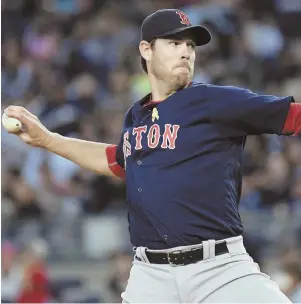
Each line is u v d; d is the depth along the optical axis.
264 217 35.81
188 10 57.00
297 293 27.31
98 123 44.19
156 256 14.78
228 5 58.06
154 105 15.12
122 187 39.56
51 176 40.47
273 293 14.30
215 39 53.16
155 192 14.62
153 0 60.31
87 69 52.62
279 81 50.78
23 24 57.62
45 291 32.00
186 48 15.14
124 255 31.67
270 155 41.88
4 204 37.28
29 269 31.89
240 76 50.50
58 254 35.59
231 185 14.68
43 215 37.69
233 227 14.61
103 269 35.22
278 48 55.12
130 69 52.53
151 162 14.80
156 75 15.31
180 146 14.57
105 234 36.00
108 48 54.66
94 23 57.19
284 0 58.53
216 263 14.42
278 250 32.91
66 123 44.03
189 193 14.45
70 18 58.28
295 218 35.72
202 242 14.41
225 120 14.43
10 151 41.78
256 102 14.24
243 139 15.00
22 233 35.81
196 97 14.67
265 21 56.88
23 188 38.06
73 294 32.66
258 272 14.59
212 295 14.40
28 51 55.16
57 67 52.97
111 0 60.34
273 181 39.78
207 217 14.44
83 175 40.34
